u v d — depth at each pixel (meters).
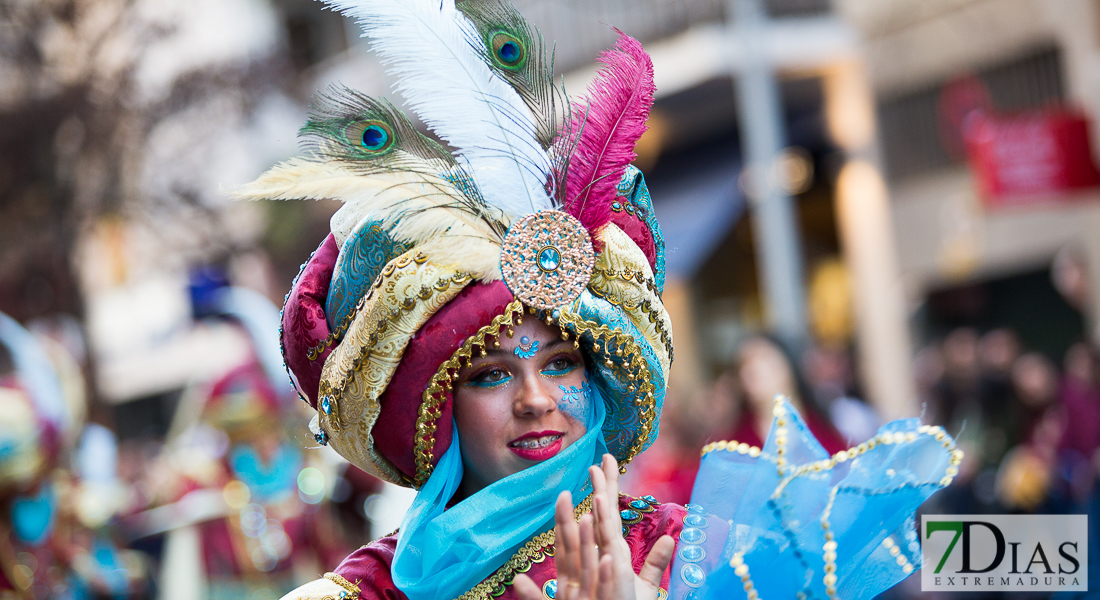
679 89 17.33
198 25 18.16
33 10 16.30
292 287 3.32
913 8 15.88
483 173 2.96
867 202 17.25
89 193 16.97
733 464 3.10
